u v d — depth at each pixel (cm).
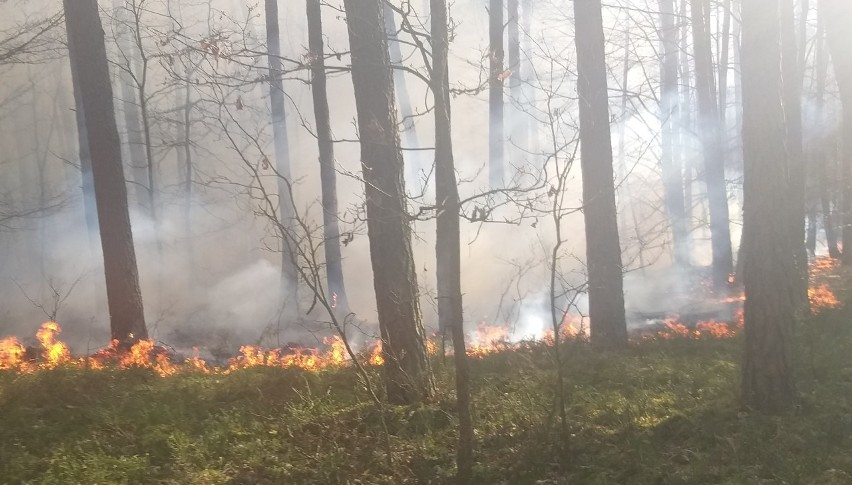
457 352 644
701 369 942
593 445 697
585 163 1116
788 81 1413
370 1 801
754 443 661
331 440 731
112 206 1278
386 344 815
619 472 639
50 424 766
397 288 820
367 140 771
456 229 643
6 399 825
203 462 700
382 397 826
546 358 1013
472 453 660
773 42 716
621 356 1031
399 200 812
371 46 800
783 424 696
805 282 1296
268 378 912
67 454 691
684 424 732
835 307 1262
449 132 649
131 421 774
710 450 667
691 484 604
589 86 1050
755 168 738
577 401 834
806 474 594
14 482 633
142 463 683
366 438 728
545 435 697
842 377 852
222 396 873
